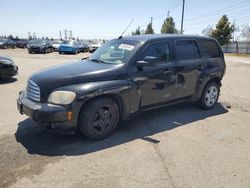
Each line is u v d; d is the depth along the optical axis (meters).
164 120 5.55
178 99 5.68
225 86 10.05
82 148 4.10
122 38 5.44
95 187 3.11
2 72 9.12
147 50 4.96
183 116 5.86
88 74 4.27
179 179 3.33
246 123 5.55
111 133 4.65
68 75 4.17
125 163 3.68
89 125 4.21
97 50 5.71
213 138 4.67
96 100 4.22
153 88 5.05
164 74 5.16
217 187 3.19
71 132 4.13
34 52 27.34
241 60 27.47
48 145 4.16
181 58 5.55
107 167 3.56
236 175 3.47
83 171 3.44
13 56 21.67
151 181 3.27
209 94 6.39
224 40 51.25
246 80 11.84
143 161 3.75
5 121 5.20
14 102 6.64
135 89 4.69
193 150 4.15
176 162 3.75
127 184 3.19
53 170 3.44
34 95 4.22
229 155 4.03
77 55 26.50
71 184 3.16
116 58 4.89
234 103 7.24
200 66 5.92
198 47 5.99
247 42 48.69
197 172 3.51
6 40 34.94
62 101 3.95
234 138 4.71
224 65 6.63
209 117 5.87
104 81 4.34
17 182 3.16
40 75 4.35
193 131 4.97
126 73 4.60
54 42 32.84
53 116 3.88
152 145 4.29
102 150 4.05
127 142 4.37
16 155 3.81
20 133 4.60
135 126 5.13
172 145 4.31
